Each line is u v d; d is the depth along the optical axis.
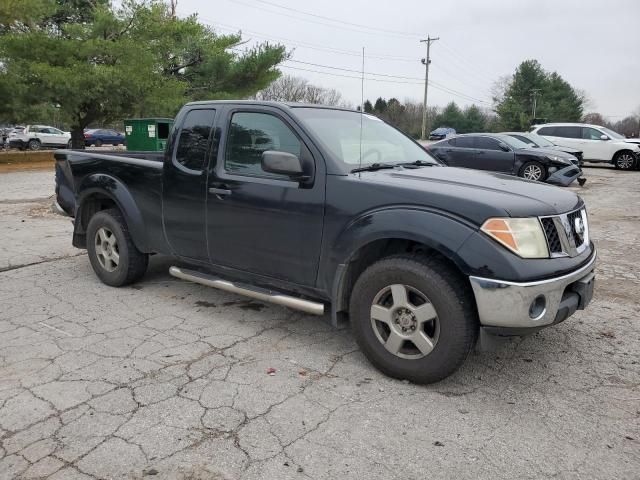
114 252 5.26
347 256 3.53
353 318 3.61
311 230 3.71
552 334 4.29
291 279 3.92
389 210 3.36
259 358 3.79
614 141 20.73
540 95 68.00
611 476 2.56
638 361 3.80
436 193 3.27
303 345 4.03
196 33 23.92
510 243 3.06
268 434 2.87
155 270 5.95
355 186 3.53
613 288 5.57
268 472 2.56
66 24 20.92
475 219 3.12
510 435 2.88
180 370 3.58
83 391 3.28
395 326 3.42
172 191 4.58
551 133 21.77
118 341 4.04
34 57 19.44
